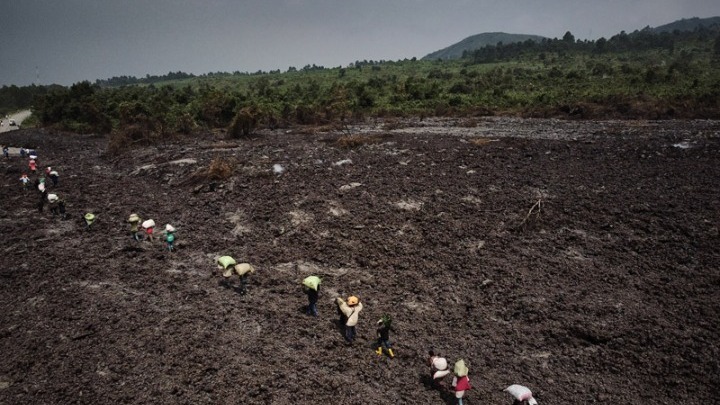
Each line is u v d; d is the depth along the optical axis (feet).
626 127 131.34
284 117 178.19
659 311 43.80
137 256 57.11
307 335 40.24
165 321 41.39
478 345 40.29
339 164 91.30
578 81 258.98
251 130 146.10
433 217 64.28
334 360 36.99
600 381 36.22
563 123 148.66
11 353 37.29
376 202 70.28
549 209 65.31
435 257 55.01
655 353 38.50
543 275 50.52
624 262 52.44
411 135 126.21
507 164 88.02
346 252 56.75
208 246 59.41
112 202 79.87
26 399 31.89
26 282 50.16
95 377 33.91
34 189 90.27
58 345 38.09
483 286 48.85
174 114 181.68
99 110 196.75
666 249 54.08
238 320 42.11
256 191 78.02
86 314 42.80
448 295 47.78
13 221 71.05
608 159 90.02
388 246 57.67
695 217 60.44
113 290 47.88
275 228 63.67
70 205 78.69
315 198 72.69
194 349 37.17
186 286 48.88
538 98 197.57
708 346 38.47
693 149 94.32
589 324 42.14
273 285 49.57
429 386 34.88
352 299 39.32
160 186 88.99
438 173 83.10
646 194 69.26
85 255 57.11
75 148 149.18
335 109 183.52
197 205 75.31
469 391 34.47
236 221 67.15
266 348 37.86
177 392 32.19
